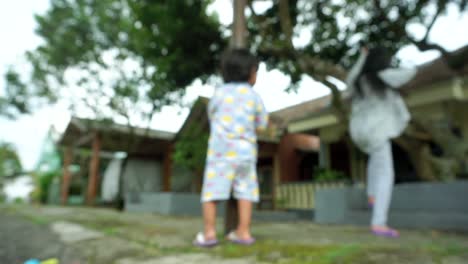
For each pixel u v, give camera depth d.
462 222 2.78
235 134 2.00
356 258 1.43
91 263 1.78
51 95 10.69
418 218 3.11
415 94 5.96
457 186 2.89
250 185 1.99
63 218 4.41
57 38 9.41
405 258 1.43
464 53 4.25
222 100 2.10
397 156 7.58
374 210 2.55
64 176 12.50
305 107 10.09
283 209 8.37
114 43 9.26
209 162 2.04
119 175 11.66
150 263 1.61
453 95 5.41
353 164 8.05
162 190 11.62
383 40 5.02
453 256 1.48
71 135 12.22
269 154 9.66
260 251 1.67
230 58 2.16
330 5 4.91
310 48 5.17
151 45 5.50
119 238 2.45
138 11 5.12
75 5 9.34
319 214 4.28
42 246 2.31
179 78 5.71
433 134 4.12
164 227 3.16
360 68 2.75
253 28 5.19
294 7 4.93
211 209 1.95
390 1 4.79
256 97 2.12
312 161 10.05
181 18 5.03
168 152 11.54
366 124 2.67
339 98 4.54
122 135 10.70
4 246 2.33
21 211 6.15
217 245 1.92
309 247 1.71
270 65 5.27
